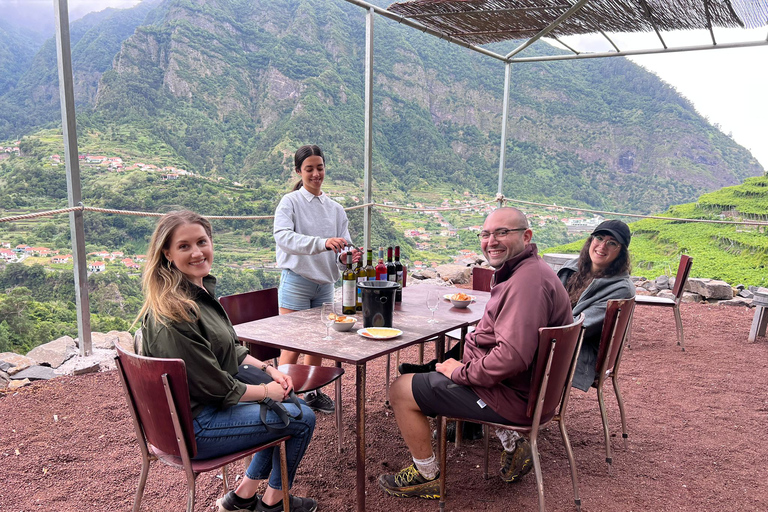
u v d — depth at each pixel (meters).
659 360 4.20
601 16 4.51
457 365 2.05
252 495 1.87
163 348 1.59
